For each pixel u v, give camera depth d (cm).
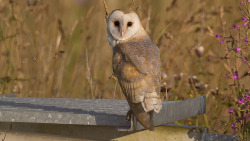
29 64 1280
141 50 678
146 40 708
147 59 663
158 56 685
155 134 750
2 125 788
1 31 1184
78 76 1266
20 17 1302
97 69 1279
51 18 1319
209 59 1198
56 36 1286
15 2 1250
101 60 1334
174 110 725
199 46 1159
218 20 1270
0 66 1254
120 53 689
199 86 1035
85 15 1373
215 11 1247
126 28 702
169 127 749
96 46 1303
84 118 677
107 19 728
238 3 858
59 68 1273
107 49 1338
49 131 765
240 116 874
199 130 745
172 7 1277
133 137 746
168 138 750
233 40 845
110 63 1298
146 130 748
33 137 770
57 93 1224
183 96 1039
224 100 1014
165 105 712
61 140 757
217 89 1023
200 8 1295
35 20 1312
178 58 1239
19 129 777
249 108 831
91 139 750
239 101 833
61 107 769
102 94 1159
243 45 857
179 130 749
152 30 1366
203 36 1241
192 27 1259
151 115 635
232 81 927
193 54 1228
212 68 1188
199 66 1202
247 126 866
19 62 1242
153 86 636
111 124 678
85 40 1326
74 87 1250
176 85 1082
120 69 664
